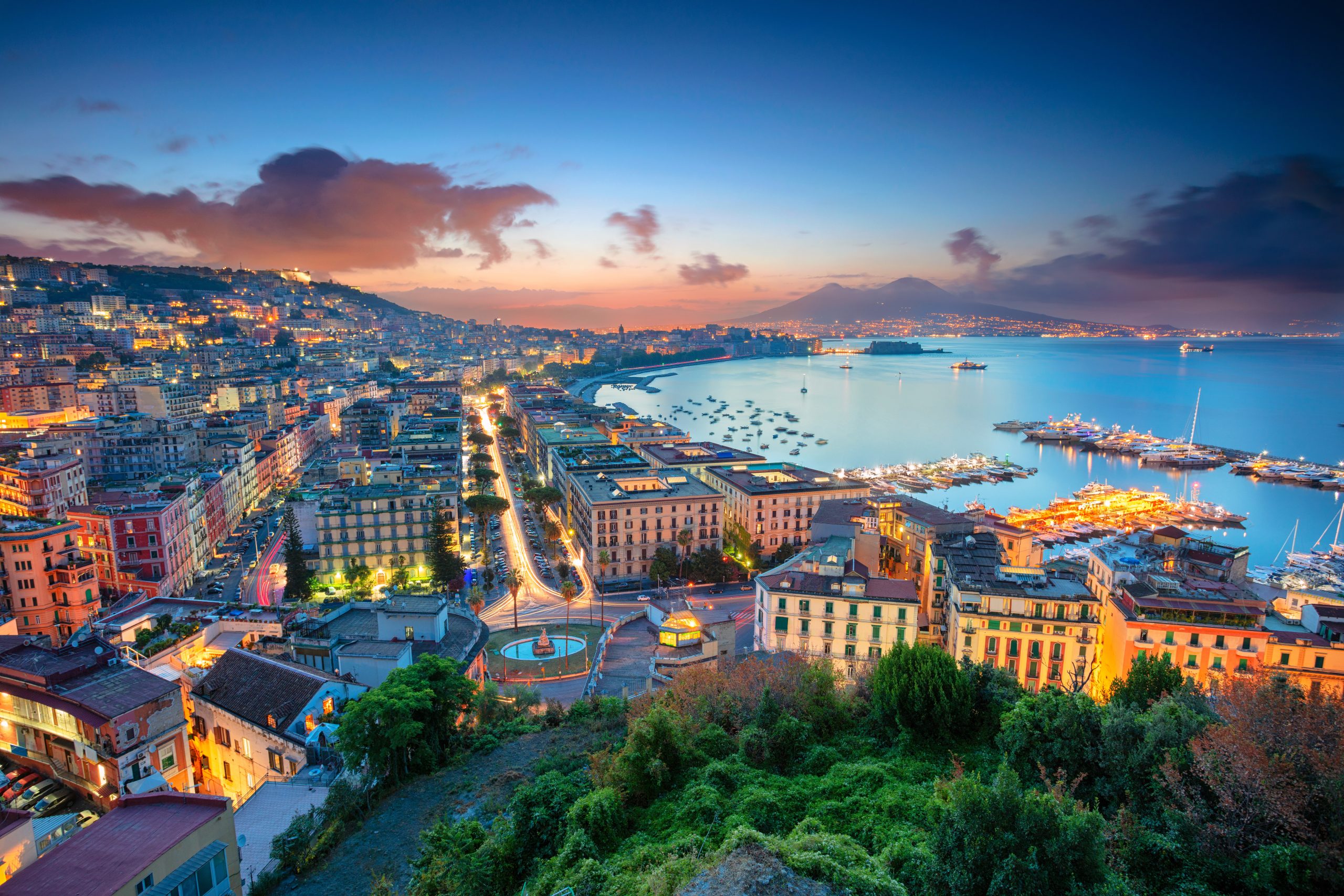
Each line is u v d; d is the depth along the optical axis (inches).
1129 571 4448.8
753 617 5984.3
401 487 7357.3
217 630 4232.3
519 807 2247.8
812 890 1525.6
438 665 3107.8
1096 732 2250.2
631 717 3048.7
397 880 2161.7
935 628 4680.1
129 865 1808.6
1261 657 3737.7
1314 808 1742.1
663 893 1572.3
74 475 6919.3
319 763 2829.7
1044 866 1523.1
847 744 2657.5
